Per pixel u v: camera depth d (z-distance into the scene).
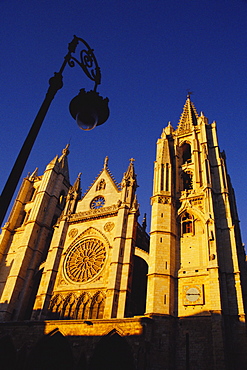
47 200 72.19
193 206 53.69
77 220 61.66
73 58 15.35
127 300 46.88
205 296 42.56
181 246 49.75
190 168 62.16
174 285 45.62
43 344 42.69
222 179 55.34
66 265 56.06
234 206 67.56
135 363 35.81
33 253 62.94
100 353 39.41
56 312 50.66
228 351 37.16
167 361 37.62
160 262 46.97
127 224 55.69
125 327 39.16
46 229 67.44
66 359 41.91
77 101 15.41
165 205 54.44
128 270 49.31
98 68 17.03
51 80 14.21
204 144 61.97
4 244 68.81
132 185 62.12
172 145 68.56
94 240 56.88
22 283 58.56
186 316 41.81
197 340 39.19
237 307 40.34
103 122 16.38
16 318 53.97
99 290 49.75
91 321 41.09
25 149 11.95
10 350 44.31
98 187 66.94
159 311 41.84
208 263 44.31
